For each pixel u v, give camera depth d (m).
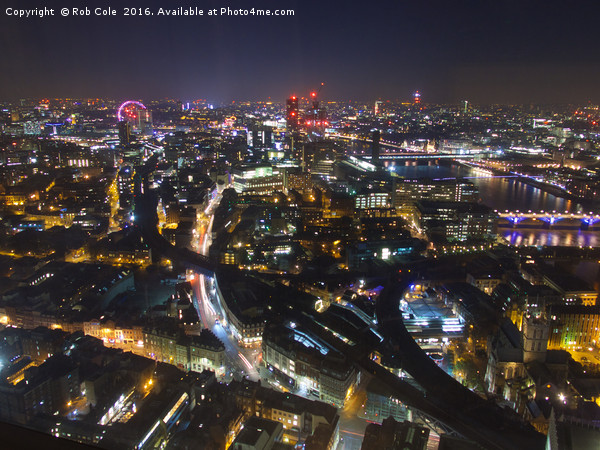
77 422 178.12
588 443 97.56
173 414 191.88
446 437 180.38
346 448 184.00
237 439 164.62
